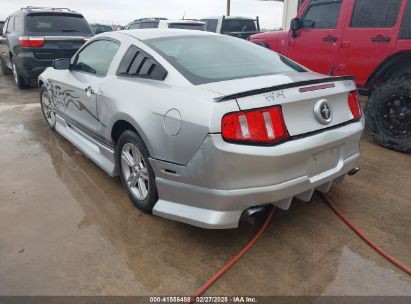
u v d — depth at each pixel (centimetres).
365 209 305
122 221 289
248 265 239
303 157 234
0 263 242
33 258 246
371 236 268
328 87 253
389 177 366
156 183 261
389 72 469
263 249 254
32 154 435
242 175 219
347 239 265
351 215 296
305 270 233
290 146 226
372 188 342
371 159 413
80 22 819
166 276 230
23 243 263
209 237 267
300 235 270
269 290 218
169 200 257
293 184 235
